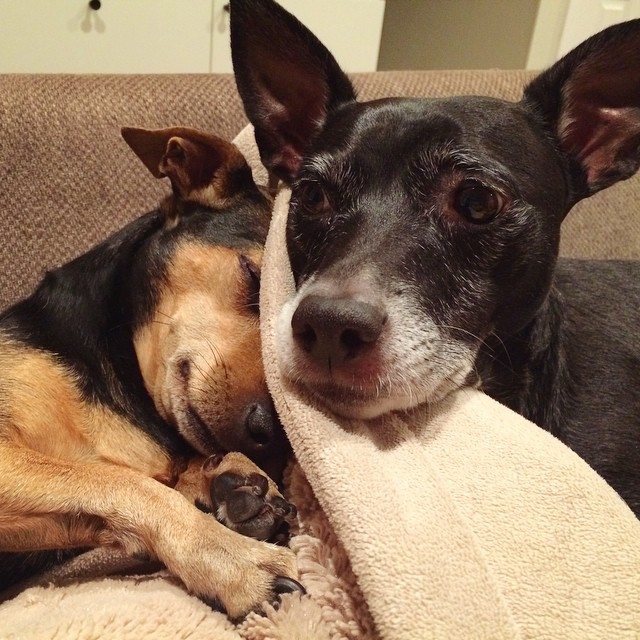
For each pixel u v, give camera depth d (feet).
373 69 2.79
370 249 0.85
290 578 0.82
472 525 0.77
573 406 1.10
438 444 0.85
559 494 0.80
